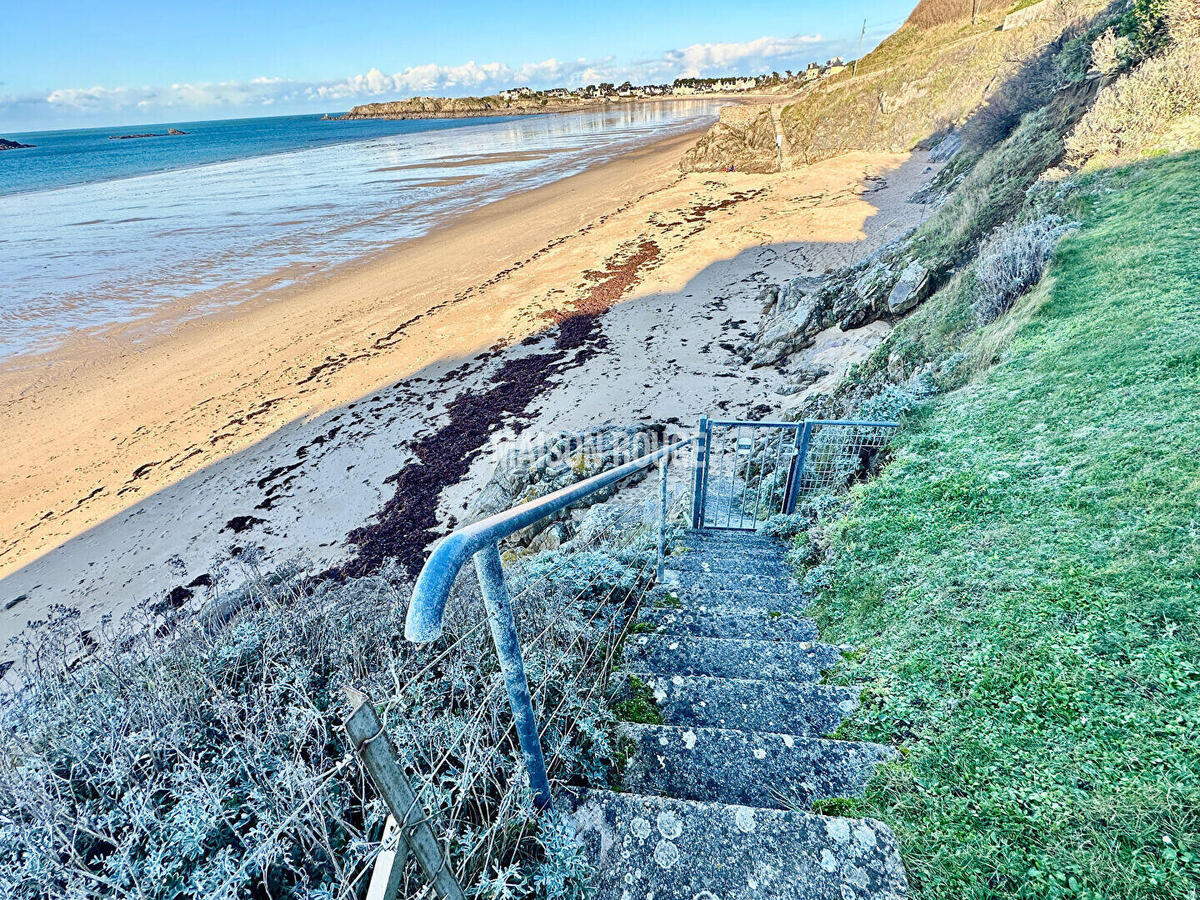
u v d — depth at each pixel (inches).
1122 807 57.9
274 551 345.1
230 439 463.8
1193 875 51.6
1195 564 83.5
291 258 945.5
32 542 381.7
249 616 121.2
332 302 735.7
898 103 1099.9
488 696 68.9
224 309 749.9
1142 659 73.4
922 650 88.0
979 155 619.2
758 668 100.2
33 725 85.2
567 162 1750.7
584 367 479.8
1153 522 94.5
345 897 49.1
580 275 676.7
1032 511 112.3
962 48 1074.7
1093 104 352.8
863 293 400.5
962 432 153.6
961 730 71.6
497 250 855.7
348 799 63.1
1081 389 146.2
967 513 121.8
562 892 54.3
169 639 116.6
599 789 65.9
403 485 381.7
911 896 54.8
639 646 106.7
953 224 378.6
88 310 770.2
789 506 193.2
